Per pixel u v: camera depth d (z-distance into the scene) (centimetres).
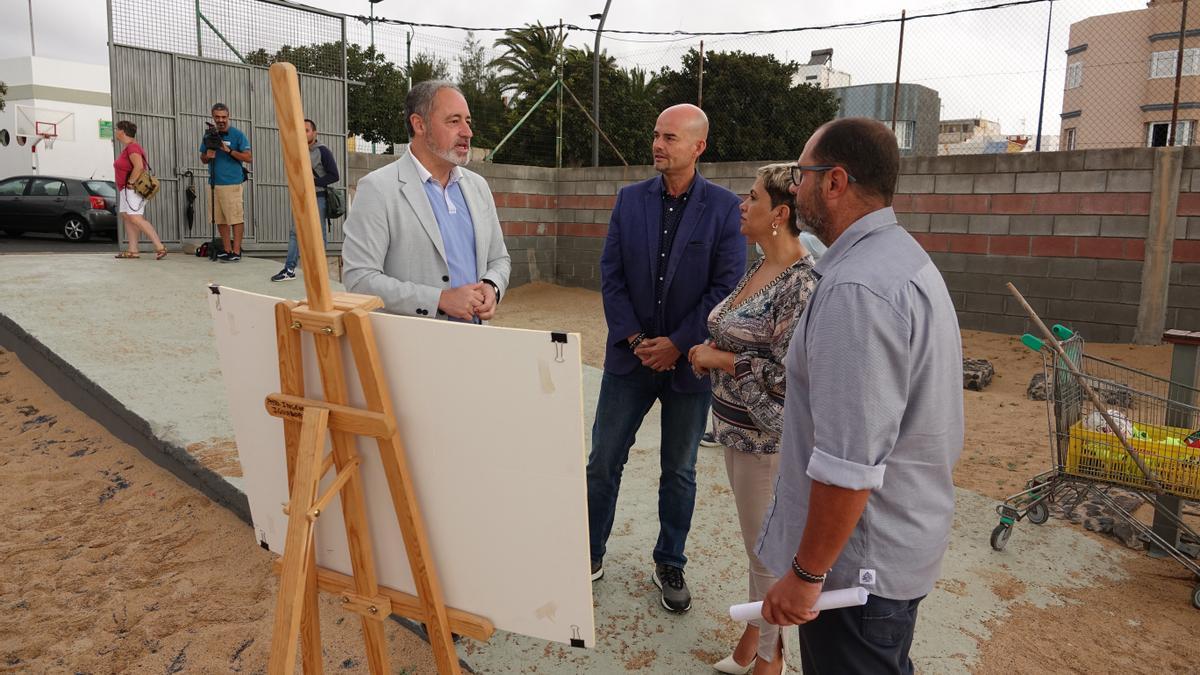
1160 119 1052
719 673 266
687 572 330
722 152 1472
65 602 311
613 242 307
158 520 372
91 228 1512
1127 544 381
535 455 146
